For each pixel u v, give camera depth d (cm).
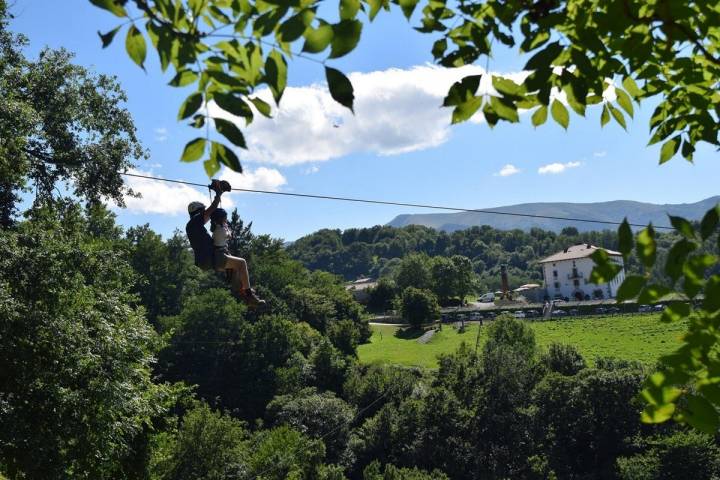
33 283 1452
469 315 9875
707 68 413
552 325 8262
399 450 4422
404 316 9562
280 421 4909
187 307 6284
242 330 6069
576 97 321
